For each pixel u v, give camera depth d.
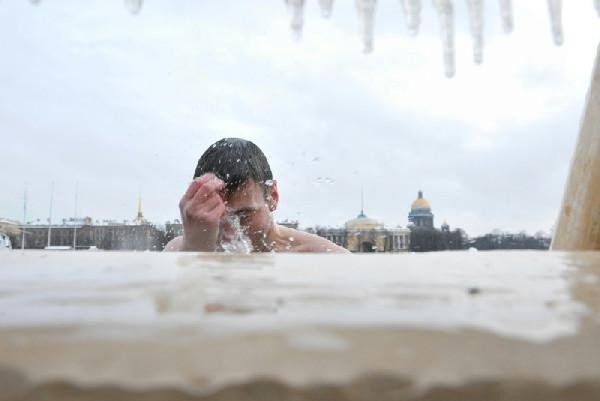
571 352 0.53
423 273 1.15
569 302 0.78
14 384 0.46
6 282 0.97
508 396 0.46
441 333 0.59
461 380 0.46
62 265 1.30
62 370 0.48
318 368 0.48
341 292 0.86
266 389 0.45
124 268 1.25
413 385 0.46
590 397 0.46
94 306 0.73
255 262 1.43
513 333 0.59
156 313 0.68
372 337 0.57
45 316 0.66
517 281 1.00
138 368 0.48
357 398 0.45
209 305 0.74
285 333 0.58
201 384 0.46
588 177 2.93
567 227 3.11
